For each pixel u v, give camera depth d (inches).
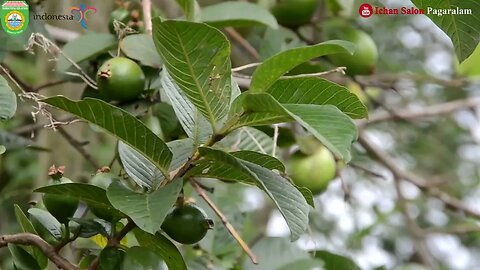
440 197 72.9
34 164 76.5
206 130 43.8
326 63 60.7
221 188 70.6
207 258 56.1
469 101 78.0
